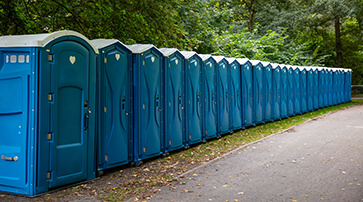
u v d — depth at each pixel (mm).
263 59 23359
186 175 6758
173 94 8781
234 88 12180
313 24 31422
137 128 7602
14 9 8992
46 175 5625
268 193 5656
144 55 7742
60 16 10438
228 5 31547
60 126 5797
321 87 21625
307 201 5273
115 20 11086
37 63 5480
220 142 10406
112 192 5688
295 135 11633
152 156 8008
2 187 5742
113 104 7004
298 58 28000
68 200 5293
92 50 6340
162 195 5539
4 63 5676
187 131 9414
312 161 7926
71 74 5922
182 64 9234
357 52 37656
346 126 13727
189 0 15695
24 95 5523
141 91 7680
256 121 13836
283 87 16281
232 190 5809
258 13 32219
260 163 7738
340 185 6090
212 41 19438
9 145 5668
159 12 11695
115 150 7035
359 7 29156
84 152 6211
